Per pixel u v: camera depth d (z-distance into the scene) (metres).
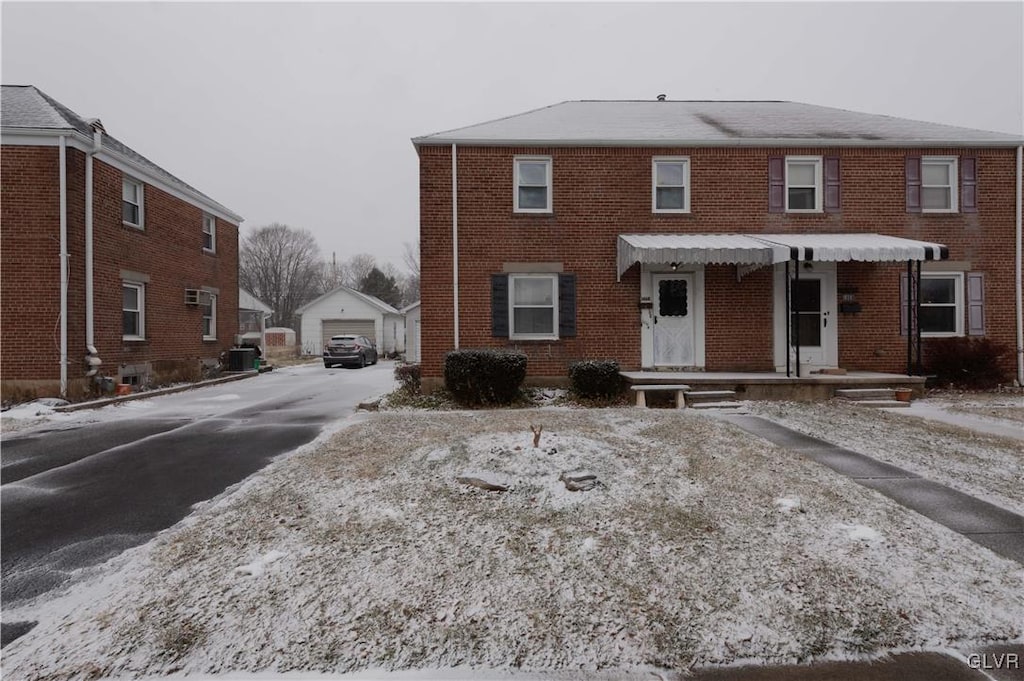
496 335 12.04
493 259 12.09
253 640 2.92
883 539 3.93
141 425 9.15
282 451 7.12
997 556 3.70
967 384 11.72
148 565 3.75
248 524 4.37
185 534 4.25
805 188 12.43
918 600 3.18
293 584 3.43
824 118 14.23
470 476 5.10
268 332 41.16
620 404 10.59
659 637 2.90
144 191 14.27
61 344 11.37
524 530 4.15
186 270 16.31
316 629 3.00
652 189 12.21
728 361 12.11
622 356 12.12
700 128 13.12
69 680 2.65
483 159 12.08
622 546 3.85
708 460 5.77
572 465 5.32
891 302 12.25
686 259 10.31
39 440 8.00
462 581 3.43
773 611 3.09
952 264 12.34
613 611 3.11
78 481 5.85
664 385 10.47
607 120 13.86
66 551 4.08
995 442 6.88
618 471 5.34
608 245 12.16
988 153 12.38
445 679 2.63
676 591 3.29
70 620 3.15
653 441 6.69
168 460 6.72
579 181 12.18
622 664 2.73
